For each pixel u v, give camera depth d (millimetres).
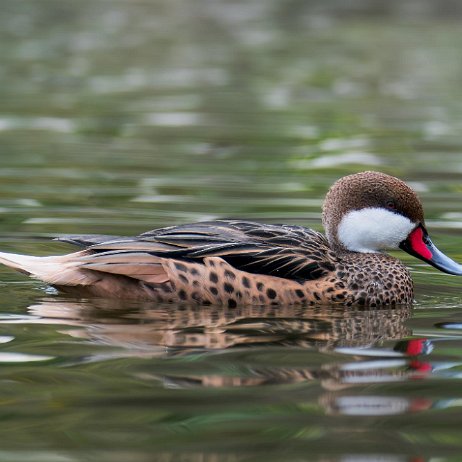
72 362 9586
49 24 47625
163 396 8641
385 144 23938
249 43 42812
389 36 44438
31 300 12031
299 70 36219
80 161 21578
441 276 14094
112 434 7812
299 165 21500
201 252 12070
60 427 7949
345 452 7527
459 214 17266
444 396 8711
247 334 10750
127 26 47844
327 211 13305
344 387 8961
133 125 26125
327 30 46594
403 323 11453
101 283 12078
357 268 12523
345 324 11344
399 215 13055
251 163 21656
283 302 12094
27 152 22484
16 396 8617
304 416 8219
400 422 8102
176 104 29375
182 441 7695
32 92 31031
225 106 29234
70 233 15461
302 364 9625
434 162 21922
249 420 8117
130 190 18812
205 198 18203
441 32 45469
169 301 12008
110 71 35594
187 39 44031
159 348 10109
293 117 27531
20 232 15516
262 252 12188
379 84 33406
